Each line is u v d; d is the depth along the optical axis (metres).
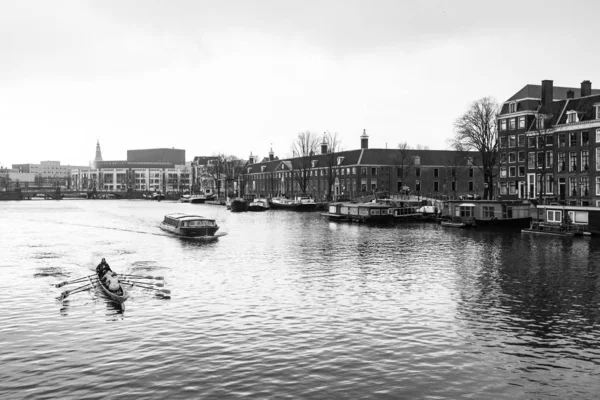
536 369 22.73
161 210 140.25
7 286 38.41
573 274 41.31
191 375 21.95
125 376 21.86
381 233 73.12
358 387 20.92
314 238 67.31
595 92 100.75
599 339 26.36
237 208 132.38
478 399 20.03
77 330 27.73
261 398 19.95
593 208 65.44
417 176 141.88
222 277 41.31
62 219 104.75
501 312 31.00
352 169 142.25
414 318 29.86
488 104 93.81
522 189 98.31
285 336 26.73
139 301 33.53
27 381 21.42
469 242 61.66
